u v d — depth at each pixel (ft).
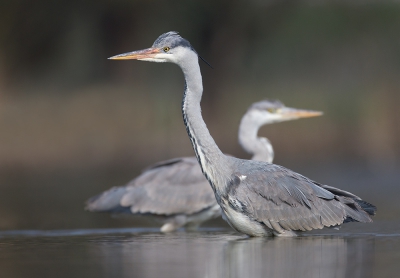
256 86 80.79
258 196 28.66
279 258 23.75
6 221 38.73
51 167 64.13
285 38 83.25
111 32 84.02
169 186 36.88
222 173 29.27
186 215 36.81
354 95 75.56
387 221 34.76
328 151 67.46
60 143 69.92
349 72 82.02
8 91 80.94
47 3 82.53
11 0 81.20
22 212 42.09
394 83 77.82
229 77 81.82
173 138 71.46
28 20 82.74
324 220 28.68
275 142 68.18
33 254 25.62
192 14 81.66
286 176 29.14
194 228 37.27
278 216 28.66
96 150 68.74
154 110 75.66
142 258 24.31
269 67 82.64
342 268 22.02
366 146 68.23
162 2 82.07
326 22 83.41
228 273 21.54
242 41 82.74
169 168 37.60
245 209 28.63
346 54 82.89
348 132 70.33
